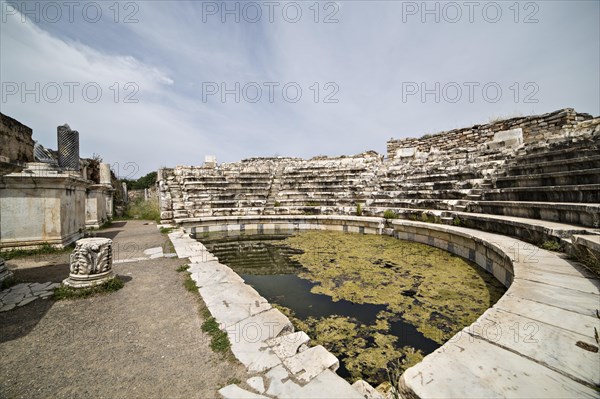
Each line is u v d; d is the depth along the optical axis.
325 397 2.16
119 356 2.82
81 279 4.54
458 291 5.34
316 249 9.41
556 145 8.73
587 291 3.44
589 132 8.23
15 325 3.47
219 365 2.64
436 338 3.79
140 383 2.41
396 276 6.36
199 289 4.69
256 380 2.40
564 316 2.86
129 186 36.16
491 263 6.20
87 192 12.84
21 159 4.76
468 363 2.21
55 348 2.97
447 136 17.14
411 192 12.81
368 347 3.62
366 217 12.48
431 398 1.86
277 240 11.27
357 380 2.83
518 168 9.20
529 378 2.02
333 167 18.47
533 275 4.00
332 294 5.46
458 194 10.54
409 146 19.02
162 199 16.14
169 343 3.05
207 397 2.22
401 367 3.18
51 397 2.25
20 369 2.61
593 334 2.53
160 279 5.28
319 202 15.82
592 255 4.10
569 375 2.03
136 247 8.34
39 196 7.37
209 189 16.70
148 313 3.81
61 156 9.29
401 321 4.29
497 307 3.10
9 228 7.07
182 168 19.16
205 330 3.32
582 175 6.46
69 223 8.33
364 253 8.63
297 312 4.71
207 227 13.34
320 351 2.83
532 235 5.96
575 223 5.71
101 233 11.20
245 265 7.83
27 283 4.99
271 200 16.69
